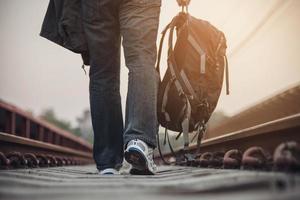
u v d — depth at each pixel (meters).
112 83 2.45
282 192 0.92
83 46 2.45
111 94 2.44
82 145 16.38
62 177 1.95
